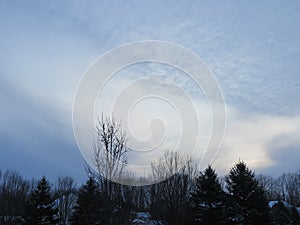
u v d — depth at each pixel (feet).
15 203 123.03
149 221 61.05
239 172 84.79
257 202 80.48
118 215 29.17
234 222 79.61
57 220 97.76
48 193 99.35
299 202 192.44
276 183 213.25
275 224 83.61
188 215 67.97
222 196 81.76
